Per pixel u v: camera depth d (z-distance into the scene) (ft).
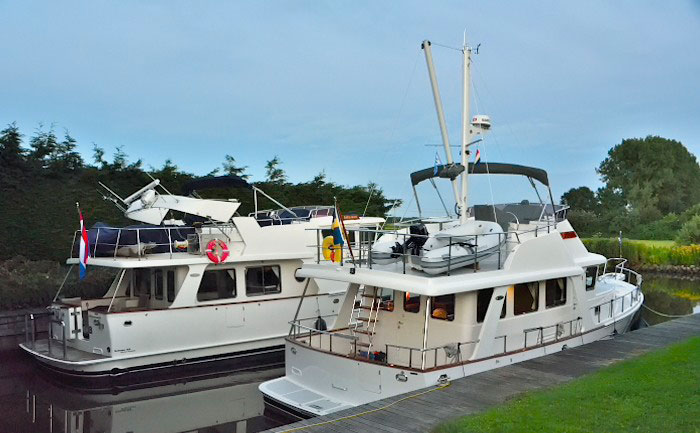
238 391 45.65
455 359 32.30
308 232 55.47
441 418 25.80
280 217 65.41
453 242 34.78
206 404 42.52
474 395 28.63
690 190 190.70
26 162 80.79
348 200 108.17
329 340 38.60
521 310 37.19
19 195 77.71
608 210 179.42
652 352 36.55
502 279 33.94
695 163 197.98
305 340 37.73
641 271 119.55
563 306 40.34
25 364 51.65
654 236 147.84
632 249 122.01
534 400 26.81
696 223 125.90
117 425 38.27
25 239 75.51
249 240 51.98
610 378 30.17
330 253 40.45
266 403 34.86
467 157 40.60
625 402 26.16
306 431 24.84
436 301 34.37
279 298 52.90
